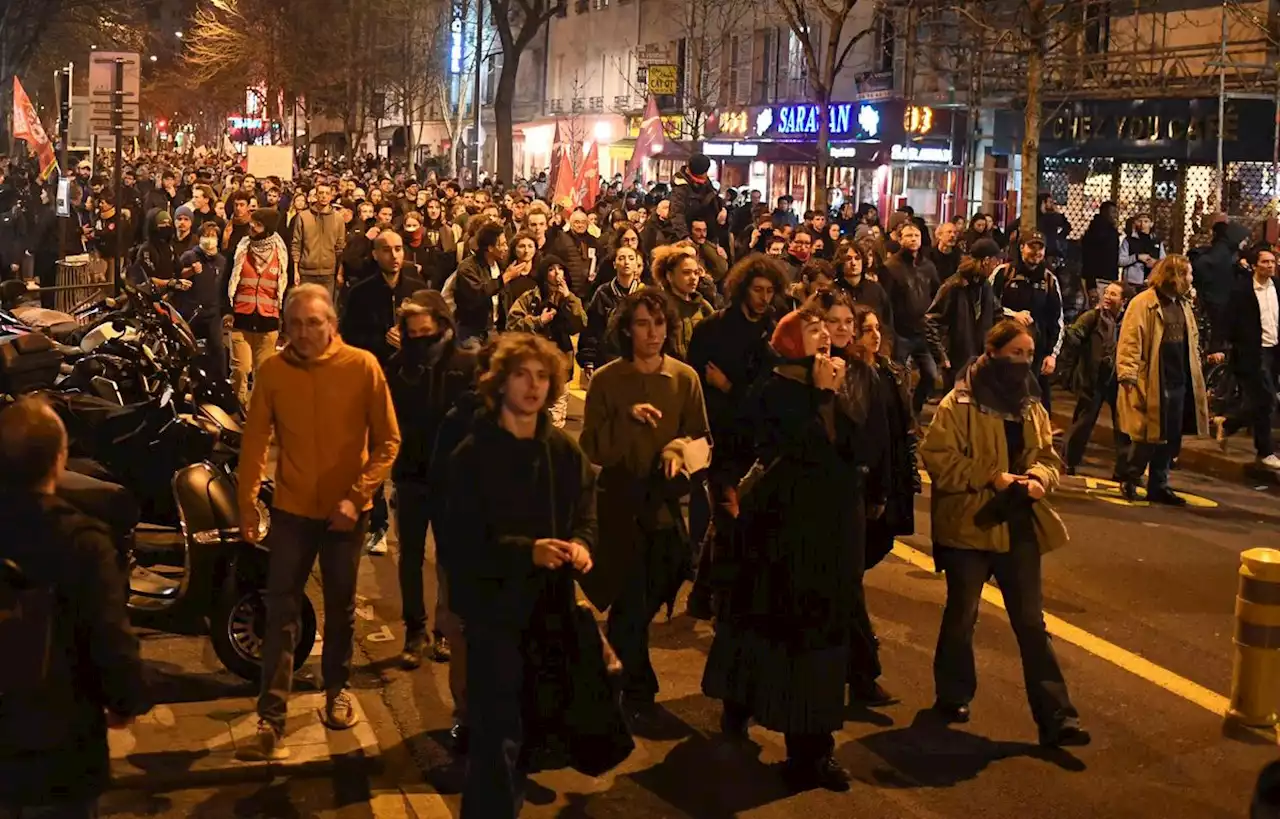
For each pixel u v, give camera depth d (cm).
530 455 519
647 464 681
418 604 766
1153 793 625
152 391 782
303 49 6650
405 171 5728
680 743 673
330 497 636
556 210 2311
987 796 620
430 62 6359
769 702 609
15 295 946
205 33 7194
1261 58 2469
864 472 663
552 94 6481
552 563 510
